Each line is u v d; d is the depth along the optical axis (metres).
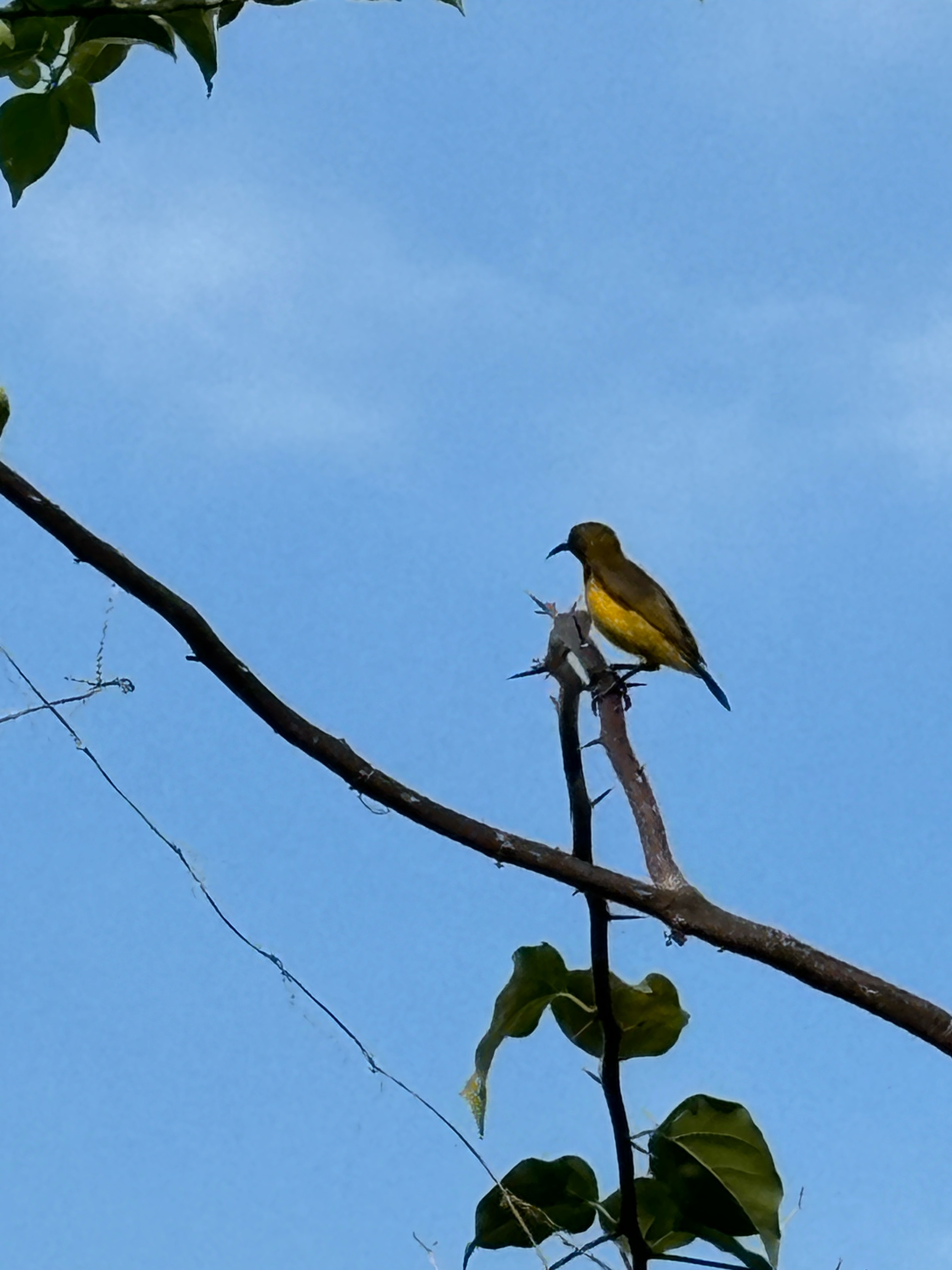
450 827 2.33
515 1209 2.71
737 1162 2.69
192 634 2.21
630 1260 2.73
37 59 2.85
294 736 2.28
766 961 2.35
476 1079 2.75
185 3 2.83
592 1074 2.74
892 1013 2.33
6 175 2.89
